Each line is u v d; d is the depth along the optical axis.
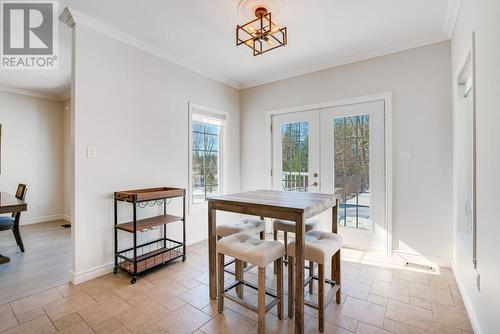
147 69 3.09
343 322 1.87
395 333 1.75
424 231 2.92
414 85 2.96
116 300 2.17
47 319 1.91
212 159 4.15
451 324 1.85
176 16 2.47
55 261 3.04
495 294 1.41
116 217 2.70
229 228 2.41
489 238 1.52
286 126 4.01
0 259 2.87
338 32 2.76
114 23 2.60
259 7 2.31
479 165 1.71
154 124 3.17
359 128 3.36
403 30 2.72
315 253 1.75
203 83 3.83
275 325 1.85
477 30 1.73
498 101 1.35
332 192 3.57
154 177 3.17
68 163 5.16
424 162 2.91
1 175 4.55
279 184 4.08
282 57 3.40
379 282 2.49
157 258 2.90
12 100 4.67
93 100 2.58
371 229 3.28
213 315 1.97
